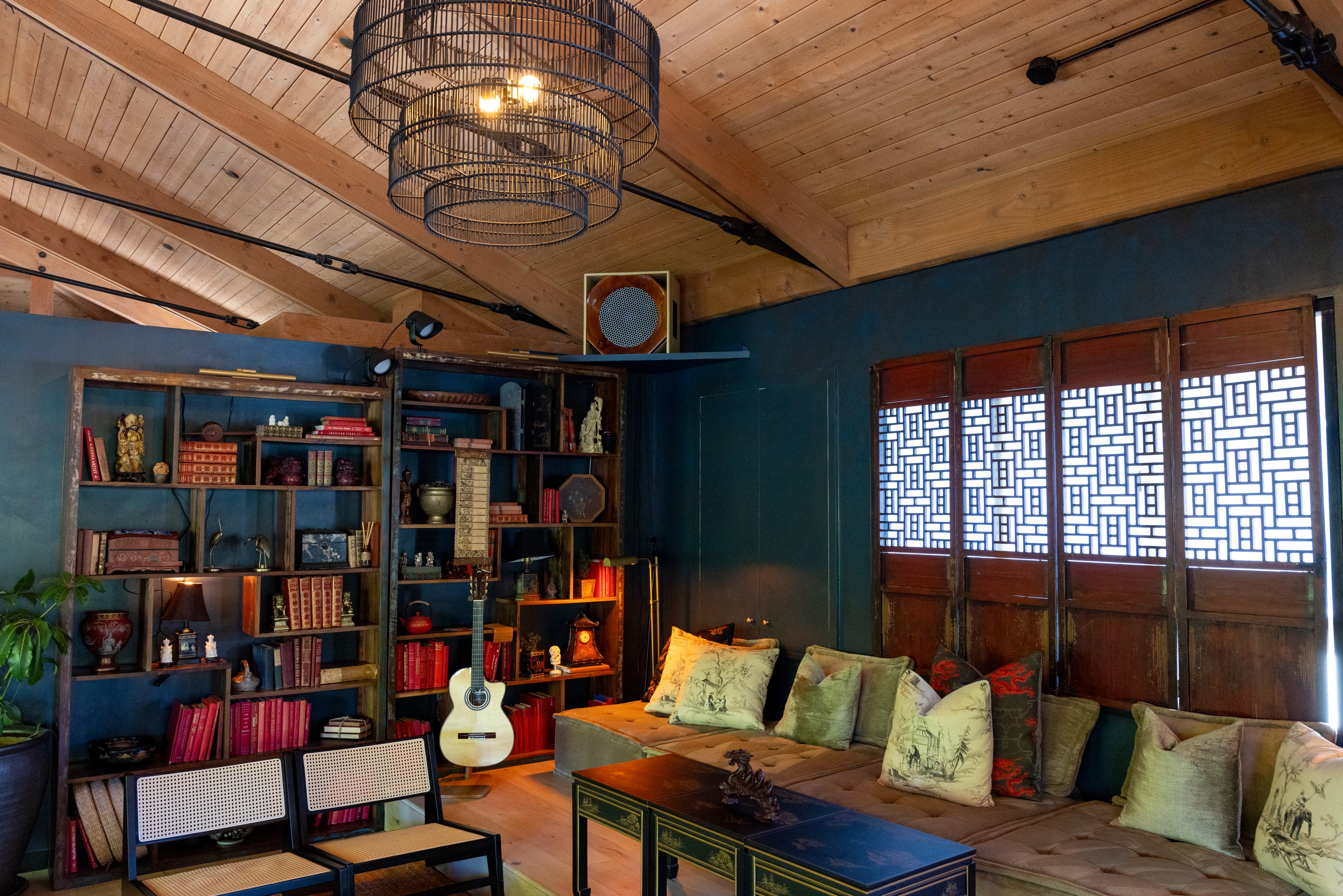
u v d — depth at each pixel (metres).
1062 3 3.10
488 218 4.61
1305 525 3.28
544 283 6.15
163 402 4.73
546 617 6.11
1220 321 3.54
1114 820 3.36
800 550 5.25
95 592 4.50
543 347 6.39
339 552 4.97
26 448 4.33
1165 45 3.19
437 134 2.53
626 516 6.30
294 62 3.80
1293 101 3.29
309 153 4.85
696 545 6.02
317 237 6.00
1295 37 2.56
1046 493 4.07
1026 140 3.90
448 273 6.11
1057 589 4.00
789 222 4.59
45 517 4.35
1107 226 3.93
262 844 4.41
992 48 3.38
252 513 4.96
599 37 2.46
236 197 5.71
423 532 5.63
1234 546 3.46
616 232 5.44
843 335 5.07
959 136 3.96
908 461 4.67
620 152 2.52
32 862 4.19
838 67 3.67
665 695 5.14
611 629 5.98
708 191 4.47
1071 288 4.05
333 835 4.59
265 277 6.49
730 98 4.00
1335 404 3.24
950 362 4.48
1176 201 3.64
